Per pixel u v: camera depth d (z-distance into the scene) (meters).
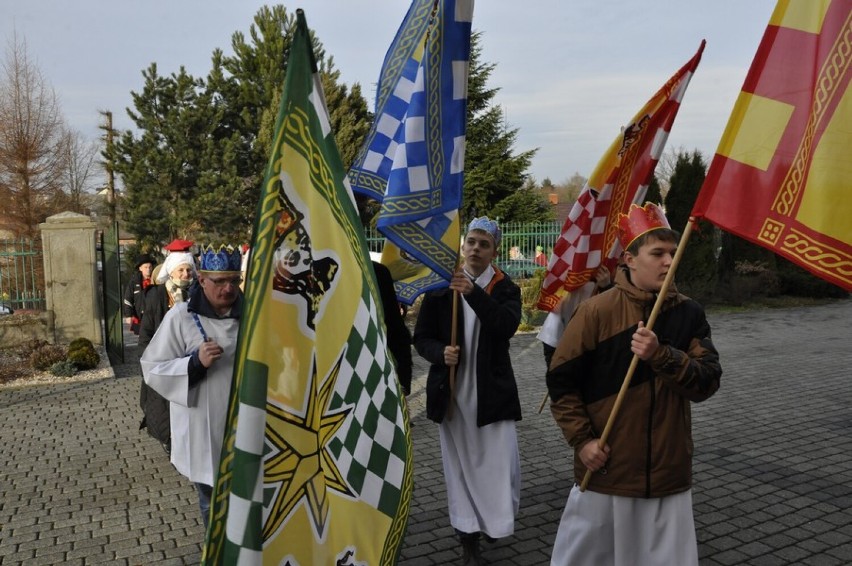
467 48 3.30
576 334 2.83
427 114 3.25
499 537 3.83
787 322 15.62
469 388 3.94
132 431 7.10
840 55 2.40
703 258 17.98
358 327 2.18
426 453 6.25
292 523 2.04
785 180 2.48
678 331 2.80
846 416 7.25
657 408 2.73
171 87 27.23
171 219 25.97
